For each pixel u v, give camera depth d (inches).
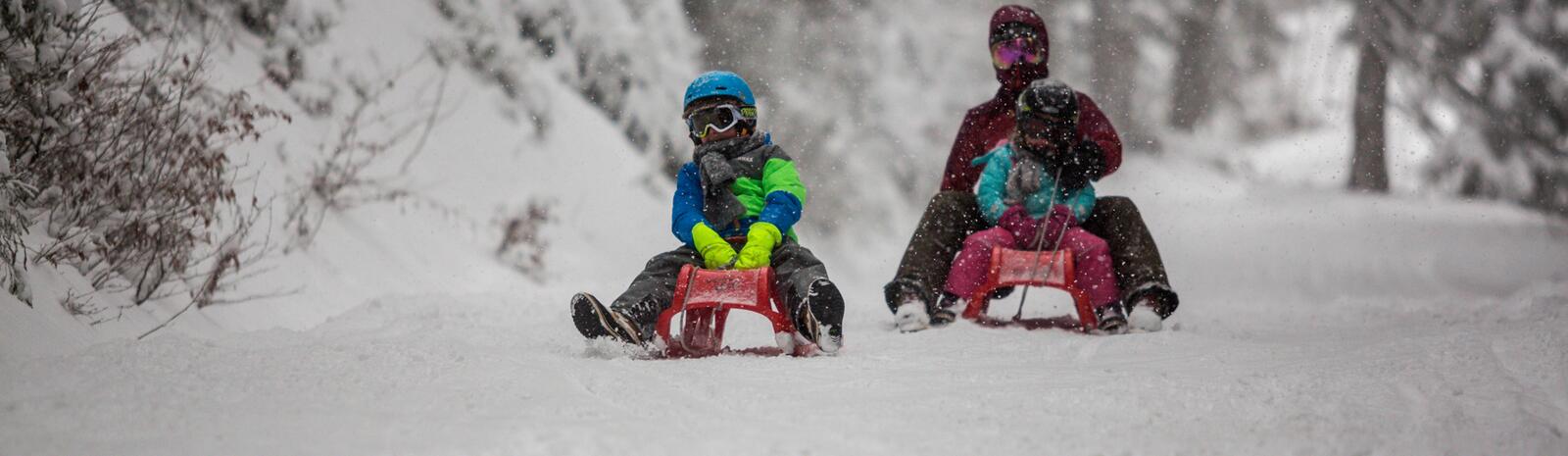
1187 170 3708.2
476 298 744.3
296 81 975.6
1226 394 383.6
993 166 698.2
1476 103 2711.6
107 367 388.2
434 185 1005.8
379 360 423.5
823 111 1748.3
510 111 1149.1
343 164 939.3
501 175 1076.5
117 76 677.3
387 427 307.9
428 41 1128.8
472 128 1095.0
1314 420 341.1
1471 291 1604.3
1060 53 3174.2
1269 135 4766.2
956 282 665.6
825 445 301.1
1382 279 1705.2
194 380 373.4
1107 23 3575.3
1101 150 679.1
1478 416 351.9
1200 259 1868.8
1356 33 3100.4
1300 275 1711.4
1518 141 2691.9
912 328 643.5
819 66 1791.3
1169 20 3764.8
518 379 394.6
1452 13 2672.2
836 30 1825.8
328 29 1021.2
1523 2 2672.2
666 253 535.5
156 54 826.8
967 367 469.1
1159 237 2237.9
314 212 860.0
